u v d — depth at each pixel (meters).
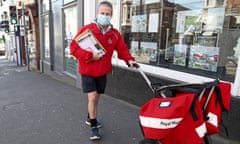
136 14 4.93
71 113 4.43
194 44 3.82
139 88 4.59
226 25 3.34
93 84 3.18
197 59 3.78
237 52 3.19
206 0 3.60
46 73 10.06
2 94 6.31
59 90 6.51
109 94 5.48
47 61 10.02
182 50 4.03
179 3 4.04
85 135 3.47
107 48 3.07
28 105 5.04
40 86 7.23
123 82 5.00
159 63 4.47
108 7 2.99
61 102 5.21
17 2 15.05
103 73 3.16
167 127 1.89
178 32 4.09
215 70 3.50
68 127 3.77
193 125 1.97
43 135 3.50
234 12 3.24
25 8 12.37
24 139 3.38
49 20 9.05
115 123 3.88
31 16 11.25
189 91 2.17
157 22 4.48
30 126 3.84
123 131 3.58
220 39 3.43
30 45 12.41
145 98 4.48
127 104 4.85
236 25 3.21
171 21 4.21
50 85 7.35
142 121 2.04
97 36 2.98
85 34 2.96
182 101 1.93
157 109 1.99
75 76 7.25
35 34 11.02
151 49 4.64
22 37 15.62
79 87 6.77
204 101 2.13
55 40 8.91
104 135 3.45
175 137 1.99
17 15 14.34
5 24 16.17
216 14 3.47
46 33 9.77
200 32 3.72
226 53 3.33
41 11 9.98
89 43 2.95
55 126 3.82
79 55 2.94
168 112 1.91
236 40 3.20
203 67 3.69
